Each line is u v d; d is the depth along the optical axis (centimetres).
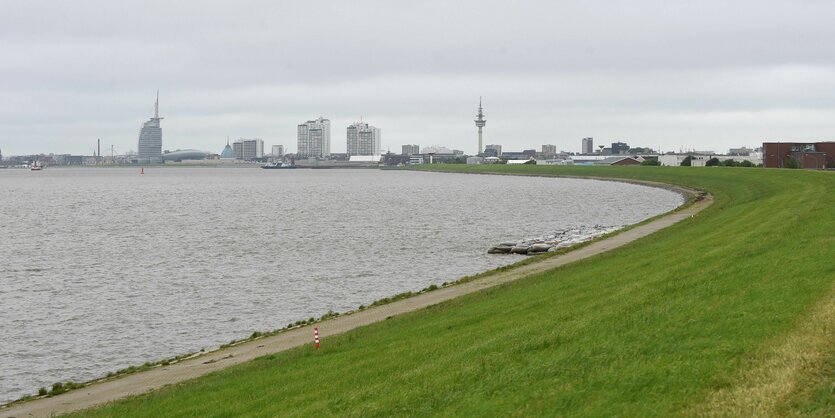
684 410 1812
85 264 8162
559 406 1994
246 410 2739
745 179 15262
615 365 2195
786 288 2742
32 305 5934
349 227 11812
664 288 3288
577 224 11794
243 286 6662
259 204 17862
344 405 2486
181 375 3688
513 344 2770
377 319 4641
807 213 5462
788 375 1889
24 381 4072
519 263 6862
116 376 3897
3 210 16538
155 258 8581
